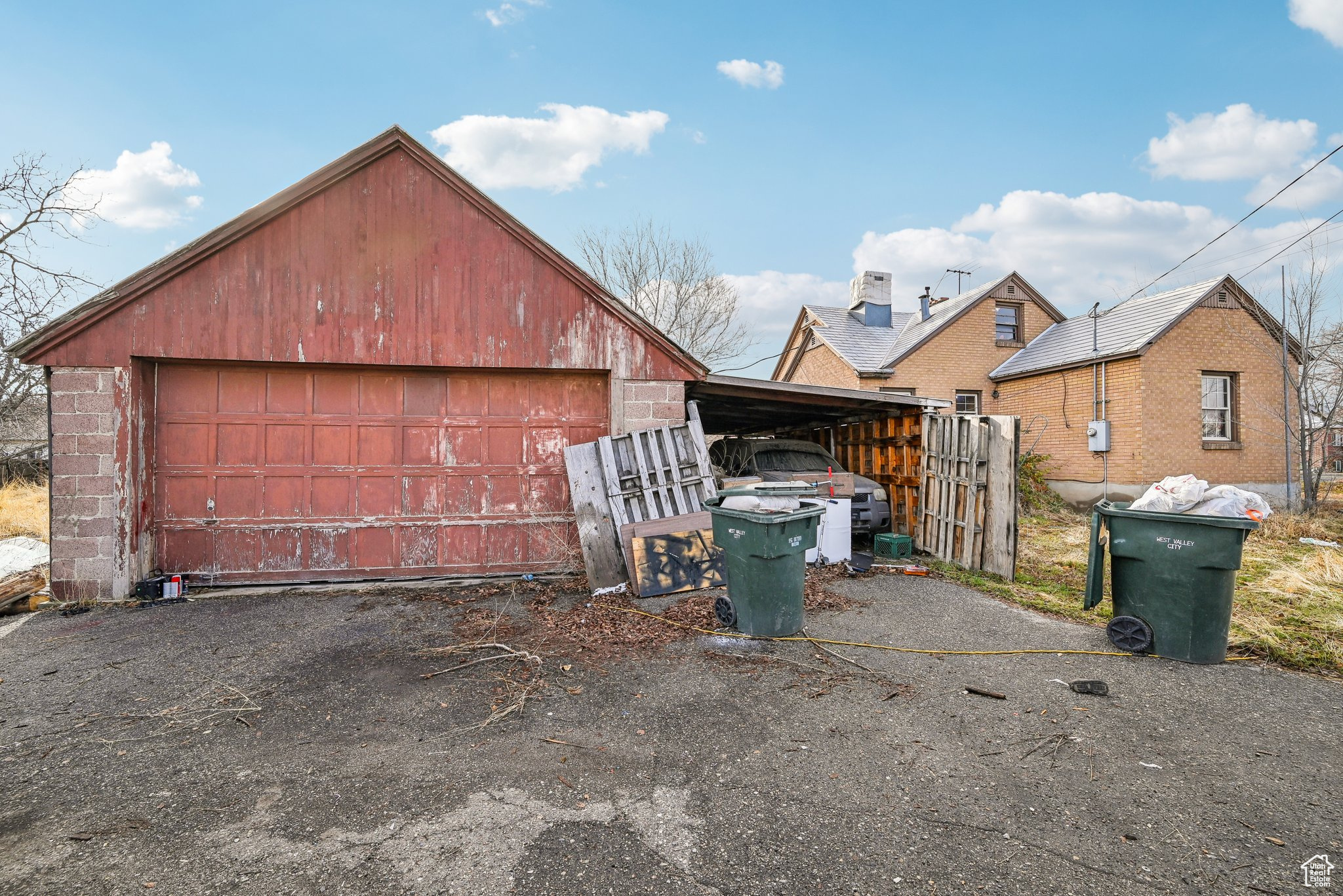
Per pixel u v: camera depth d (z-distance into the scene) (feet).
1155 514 14.25
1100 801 8.77
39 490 41.37
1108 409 46.44
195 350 20.57
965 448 25.03
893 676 13.39
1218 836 7.97
